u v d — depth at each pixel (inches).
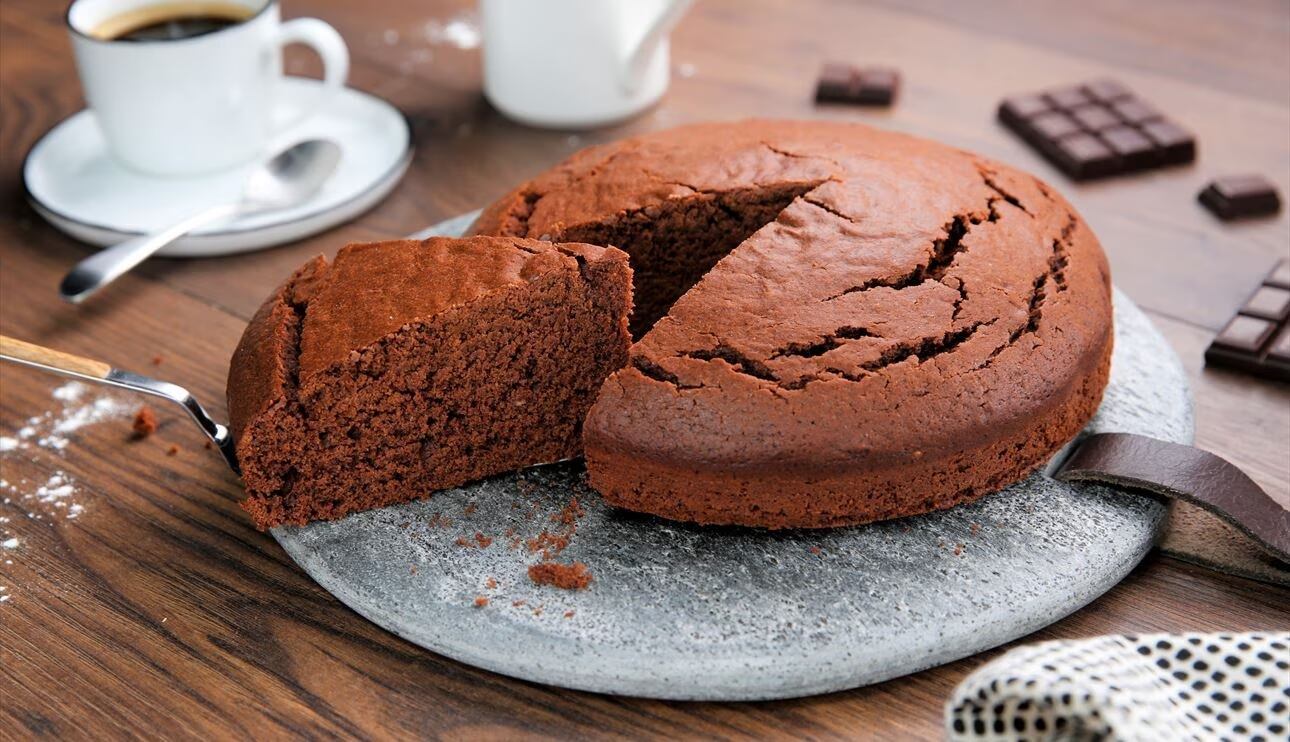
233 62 35.1
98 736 26.9
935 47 40.3
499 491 29.7
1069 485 29.2
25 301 33.9
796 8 41.9
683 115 38.2
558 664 27.1
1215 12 41.1
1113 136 36.6
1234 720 25.9
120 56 34.4
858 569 28.1
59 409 31.6
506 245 30.1
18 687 27.4
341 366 28.8
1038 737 25.5
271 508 29.2
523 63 37.1
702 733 26.8
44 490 30.2
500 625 27.5
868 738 26.7
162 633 28.0
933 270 30.1
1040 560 28.1
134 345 32.9
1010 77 39.1
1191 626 27.9
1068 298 29.9
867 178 31.2
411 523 29.2
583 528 28.9
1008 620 27.5
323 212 34.9
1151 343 31.7
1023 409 28.8
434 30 41.3
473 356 29.4
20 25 41.8
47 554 29.2
